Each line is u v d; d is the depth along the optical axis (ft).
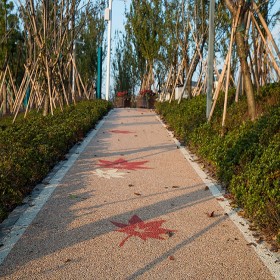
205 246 12.33
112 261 11.26
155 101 71.56
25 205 15.71
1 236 12.76
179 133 32.01
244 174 16.74
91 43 82.99
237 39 26.50
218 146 21.97
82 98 65.82
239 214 14.98
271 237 12.82
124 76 96.07
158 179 20.02
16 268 10.73
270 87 30.71
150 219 14.52
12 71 63.52
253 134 21.06
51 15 41.73
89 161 23.81
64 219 14.30
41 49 39.34
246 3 26.20
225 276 10.55
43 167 19.94
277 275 10.61
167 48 53.98
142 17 66.74
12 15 54.54
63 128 28.89
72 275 10.44
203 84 46.21
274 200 13.76
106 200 16.53
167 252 11.89
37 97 45.93
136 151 27.17
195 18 45.19
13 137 24.75
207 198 16.96
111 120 45.44
